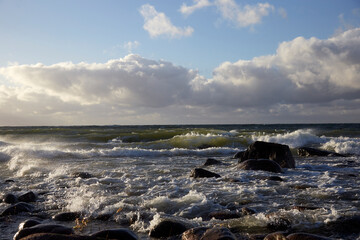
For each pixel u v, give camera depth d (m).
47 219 4.72
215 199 5.71
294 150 17.64
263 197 5.80
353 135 29.98
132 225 4.34
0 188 7.25
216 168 10.48
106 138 27.38
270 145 11.49
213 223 4.23
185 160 13.42
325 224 4.02
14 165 11.79
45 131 36.94
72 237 3.23
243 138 22.41
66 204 5.59
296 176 8.53
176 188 6.84
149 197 5.98
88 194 6.39
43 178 8.76
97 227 4.28
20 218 4.75
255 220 4.26
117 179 8.29
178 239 3.73
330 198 5.68
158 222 4.09
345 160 13.22
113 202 5.59
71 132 35.84
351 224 3.93
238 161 12.16
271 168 9.52
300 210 4.66
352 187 6.76
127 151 15.71
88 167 11.09
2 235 3.93
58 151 14.85
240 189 6.45
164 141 21.48
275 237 3.44
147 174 9.30
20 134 33.06
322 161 12.96
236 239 3.36
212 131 30.80
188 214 4.79
